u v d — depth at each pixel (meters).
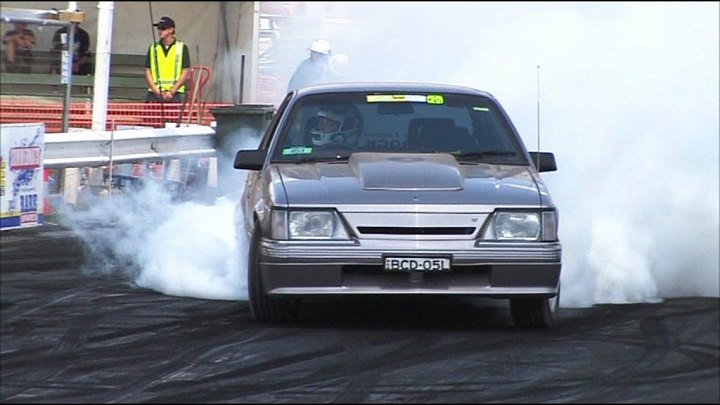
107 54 41.62
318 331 21.73
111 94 46.06
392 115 24.41
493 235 21.34
